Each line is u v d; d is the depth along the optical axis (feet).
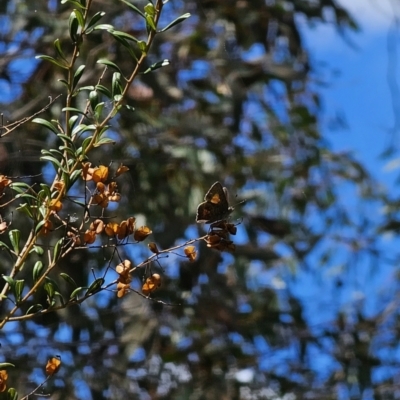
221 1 23.40
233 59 22.66
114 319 20.95
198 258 21.06
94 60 20.18
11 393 7.59
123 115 20.17
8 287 8.02
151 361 21.95
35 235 7.55
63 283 18.78
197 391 22.03
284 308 25.82
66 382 20.13
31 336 20.39
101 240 19.56
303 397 24.38
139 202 20.76
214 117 23.27
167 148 21.36
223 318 21.98
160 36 21.63
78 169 7.75
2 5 20.67
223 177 23.88
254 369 23.77
